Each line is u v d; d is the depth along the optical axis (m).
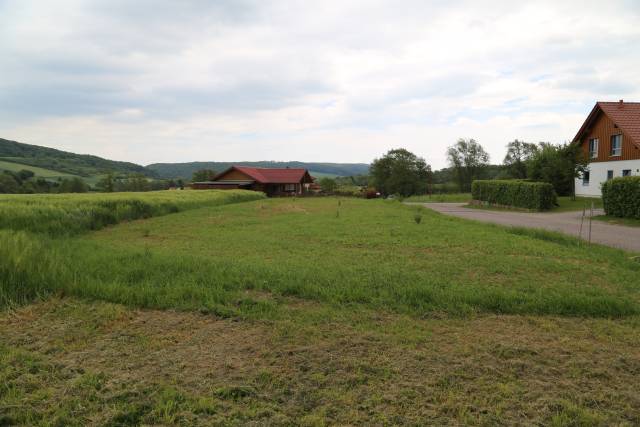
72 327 4.37
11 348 3.84
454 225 14.97
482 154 78.50
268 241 10.95
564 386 3.24
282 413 2.87
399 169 72.38
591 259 8.33
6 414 2.81
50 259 6.30
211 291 5.43
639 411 2.92
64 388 3.16
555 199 25.08
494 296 5.23
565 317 4.77
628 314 4.88
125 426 2.73
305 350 3.81
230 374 3.38
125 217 17.27
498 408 2.93
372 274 6.51
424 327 4.39
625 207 17.88
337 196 62.59
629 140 27.69
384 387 3.20
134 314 4.76
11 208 13.11
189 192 36.59
